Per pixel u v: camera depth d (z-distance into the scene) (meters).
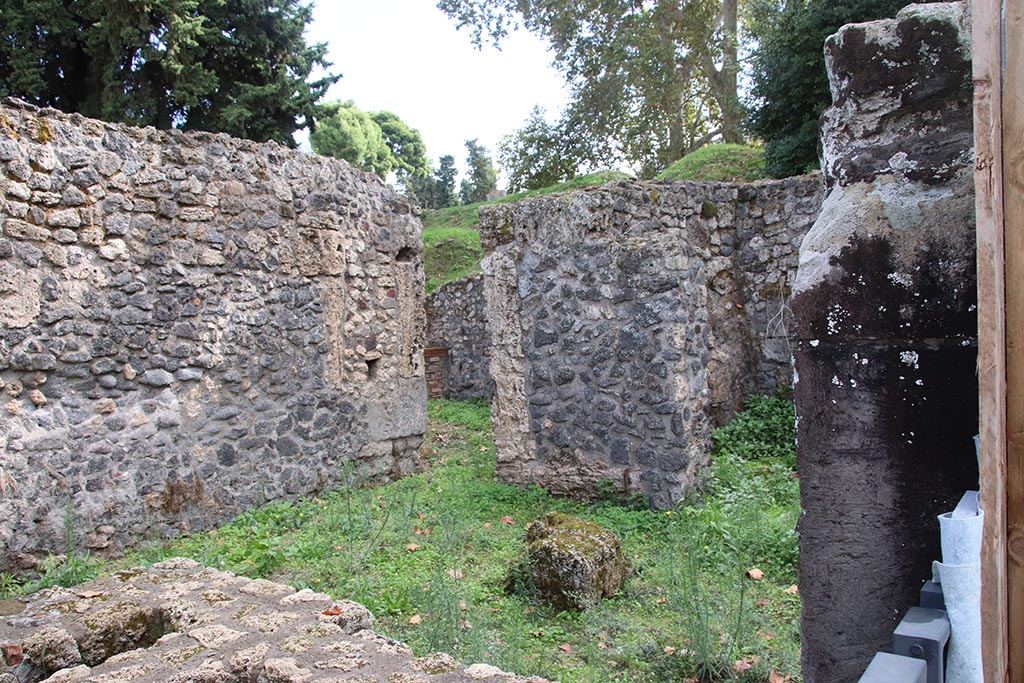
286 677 2.50
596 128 20.08
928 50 2.03
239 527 6.24
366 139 25.89
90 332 5.61
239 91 15.84
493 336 7.50
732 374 9.41
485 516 6.36
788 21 12.04
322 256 7.31
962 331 2.01
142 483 5.89
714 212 9.34
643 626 4.09
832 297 2.15
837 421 2.16
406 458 8.12
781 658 3.57
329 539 5.61
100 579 3.73
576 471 6.89
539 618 4.24
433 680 2.47
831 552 2.18
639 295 6.53
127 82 14.70
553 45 19.27
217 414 6.45
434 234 19.23
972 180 2.01
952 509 2.04
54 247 5.41
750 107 13.38
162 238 6.12
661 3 18.44
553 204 7.09
